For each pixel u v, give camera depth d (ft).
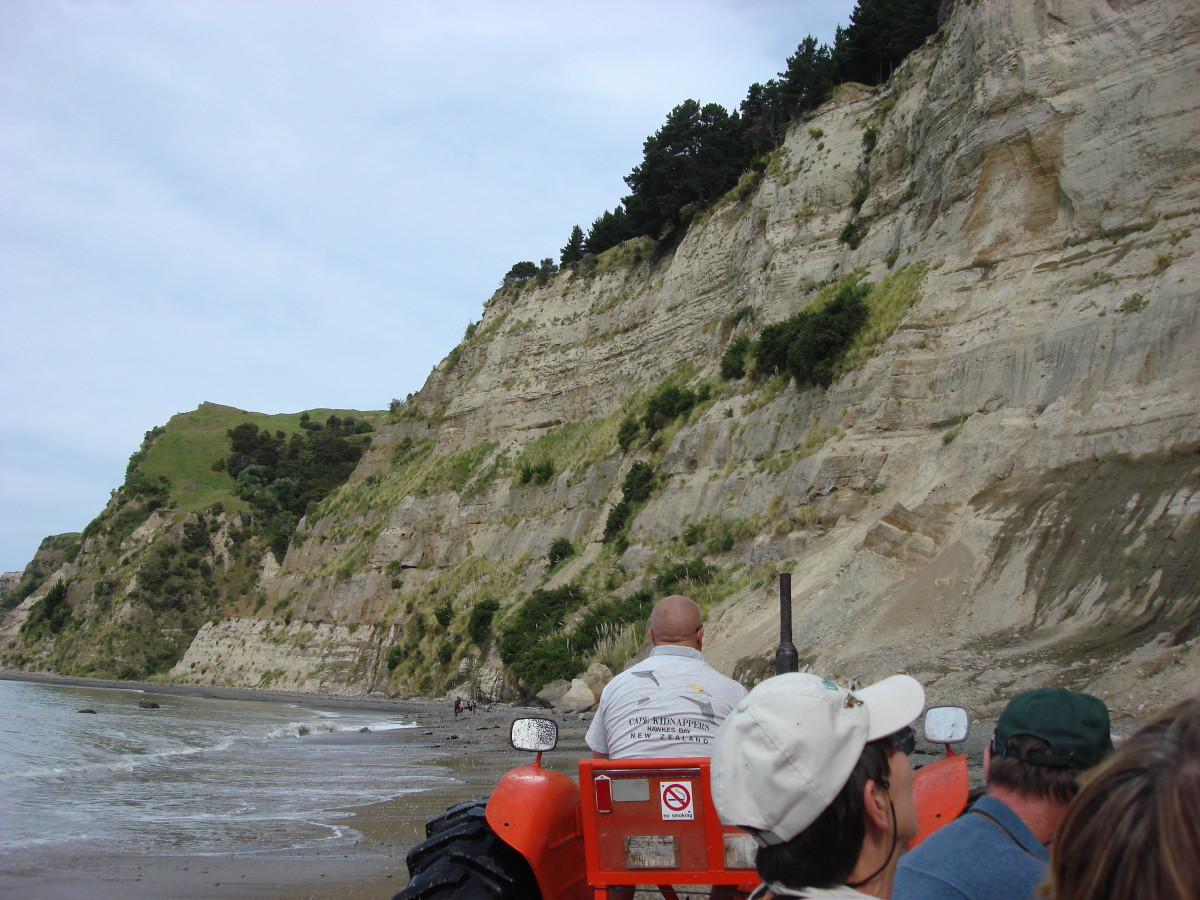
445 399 275.18
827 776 8.36
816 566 91.35
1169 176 84.12
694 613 17.10
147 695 196.65
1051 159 93.76
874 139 142.41
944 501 80.79
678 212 208.64
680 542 126.00
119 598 329.52
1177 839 6.13
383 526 244.22
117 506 403.95
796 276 141.18
